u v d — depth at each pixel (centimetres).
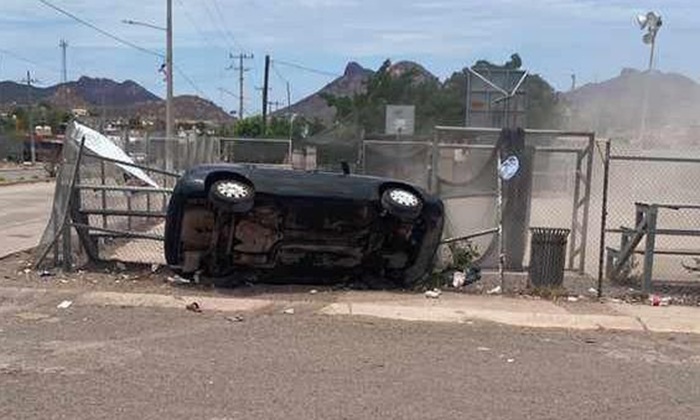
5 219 1912
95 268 1095
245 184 975
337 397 591
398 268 1051
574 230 1227
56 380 612
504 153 1162
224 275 1023
